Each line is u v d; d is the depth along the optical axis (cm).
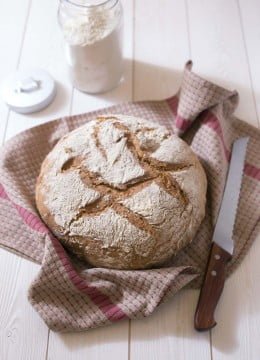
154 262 48
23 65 73
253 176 58
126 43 75
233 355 46
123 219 48
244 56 73
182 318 49
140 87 70
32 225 51
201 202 51
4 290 51
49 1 81
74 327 47
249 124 63
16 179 56
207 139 58
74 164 51
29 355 46
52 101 68
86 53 61
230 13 79
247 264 52
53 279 48
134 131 54
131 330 48
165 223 48
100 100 68
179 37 76
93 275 48
